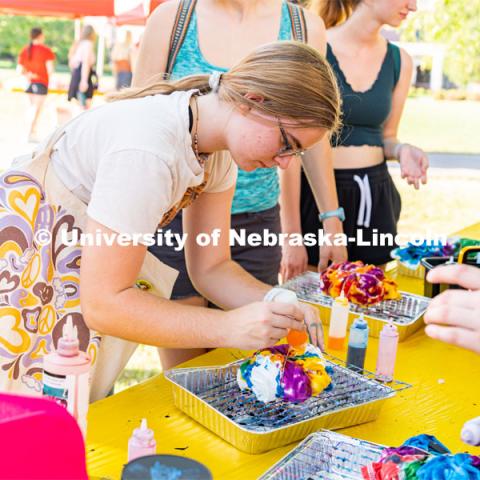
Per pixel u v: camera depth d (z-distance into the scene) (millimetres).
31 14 7961
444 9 14016
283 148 1474
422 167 2834
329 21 2873
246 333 1507
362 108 2814
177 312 1500
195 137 1517
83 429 1224
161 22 2248
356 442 1396
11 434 804
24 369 1632
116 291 1451
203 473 1023
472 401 1761
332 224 2654
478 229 3309
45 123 11250
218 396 1609
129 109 1514
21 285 1587
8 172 1563
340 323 2008
